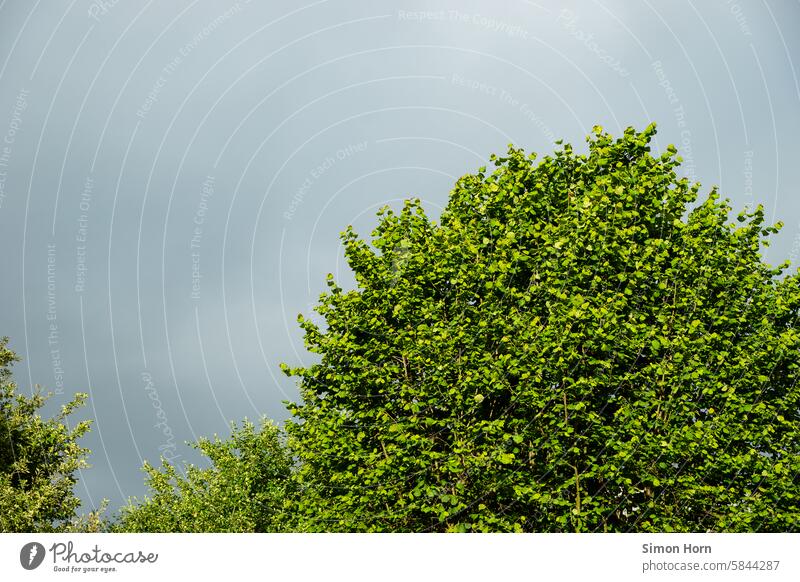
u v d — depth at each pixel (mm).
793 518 19891
